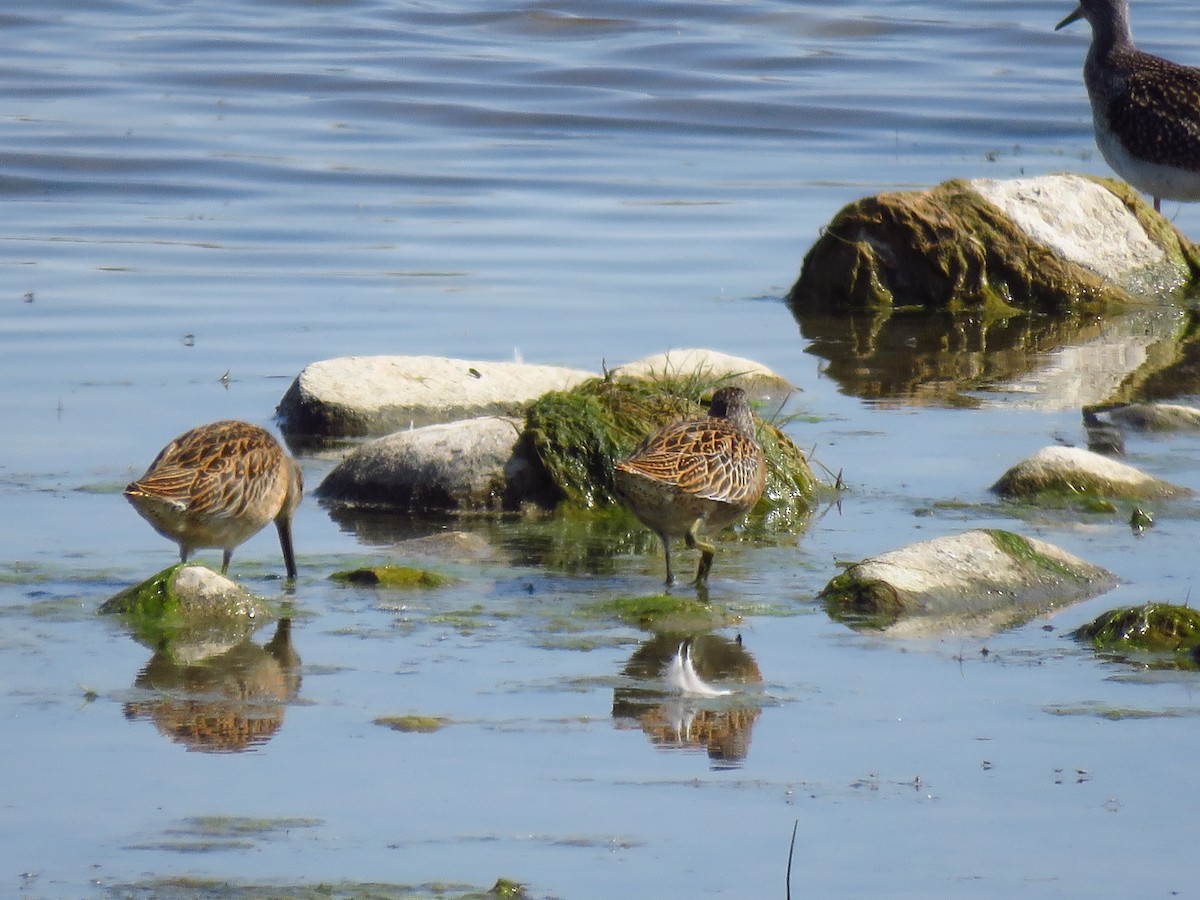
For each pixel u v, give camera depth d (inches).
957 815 341.1
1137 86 946.7
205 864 315.0
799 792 350.9
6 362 753.6
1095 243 964.6
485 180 1177.4
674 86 1450.5
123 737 374.0
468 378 700.0
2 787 347.3
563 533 559.8
